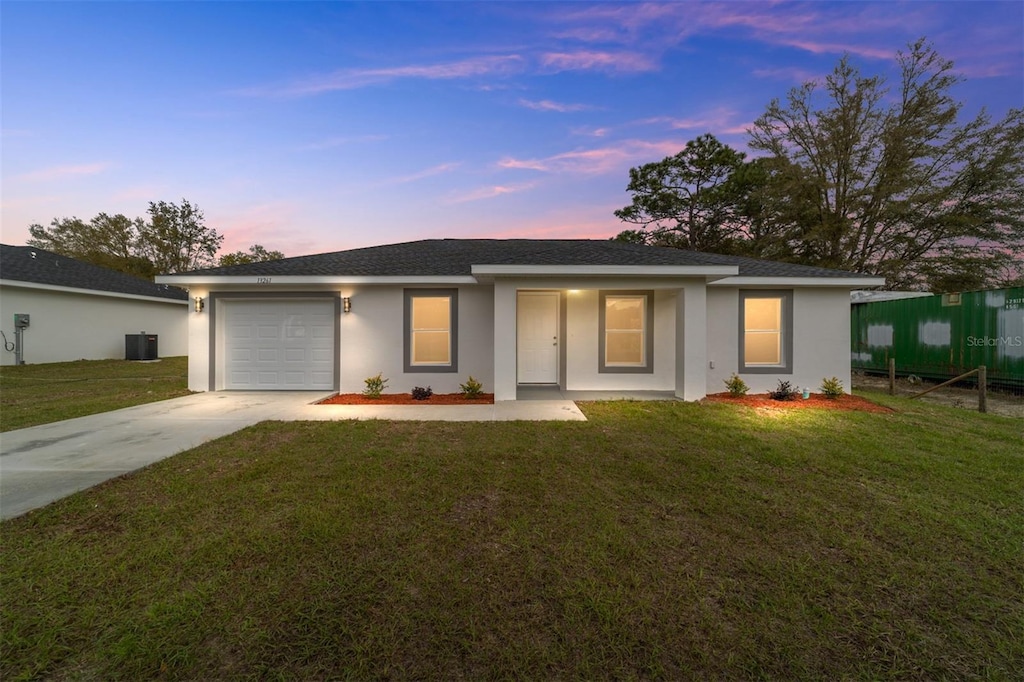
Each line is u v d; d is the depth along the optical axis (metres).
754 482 3.91
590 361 9.12
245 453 4.64
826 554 2.71
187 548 2.69
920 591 2.35
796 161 21.95
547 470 4.18
